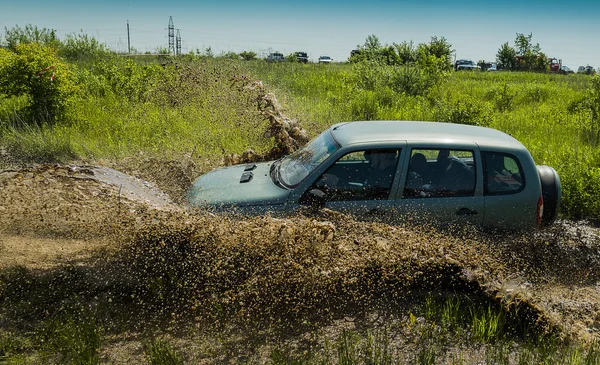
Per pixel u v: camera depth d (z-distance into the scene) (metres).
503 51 56.94
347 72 23.92
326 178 5.49
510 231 5.56
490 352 4.14
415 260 4.73
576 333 4.36
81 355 4.02
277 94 16.88
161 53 30.53
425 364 3.96
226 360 4.05
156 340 4.27
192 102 13.46
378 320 4.52
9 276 4.71
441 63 20.83
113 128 11.70
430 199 5.46
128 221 5.16
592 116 13.19
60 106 12.49
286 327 4.44
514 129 12.95
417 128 6.04
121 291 4.75
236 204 5.47
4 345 4.12
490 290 4.63
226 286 4.69
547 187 5.88
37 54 12.48
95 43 26.62
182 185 7.47
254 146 10.04
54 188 6.24
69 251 5.07
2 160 9.52
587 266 5.38
